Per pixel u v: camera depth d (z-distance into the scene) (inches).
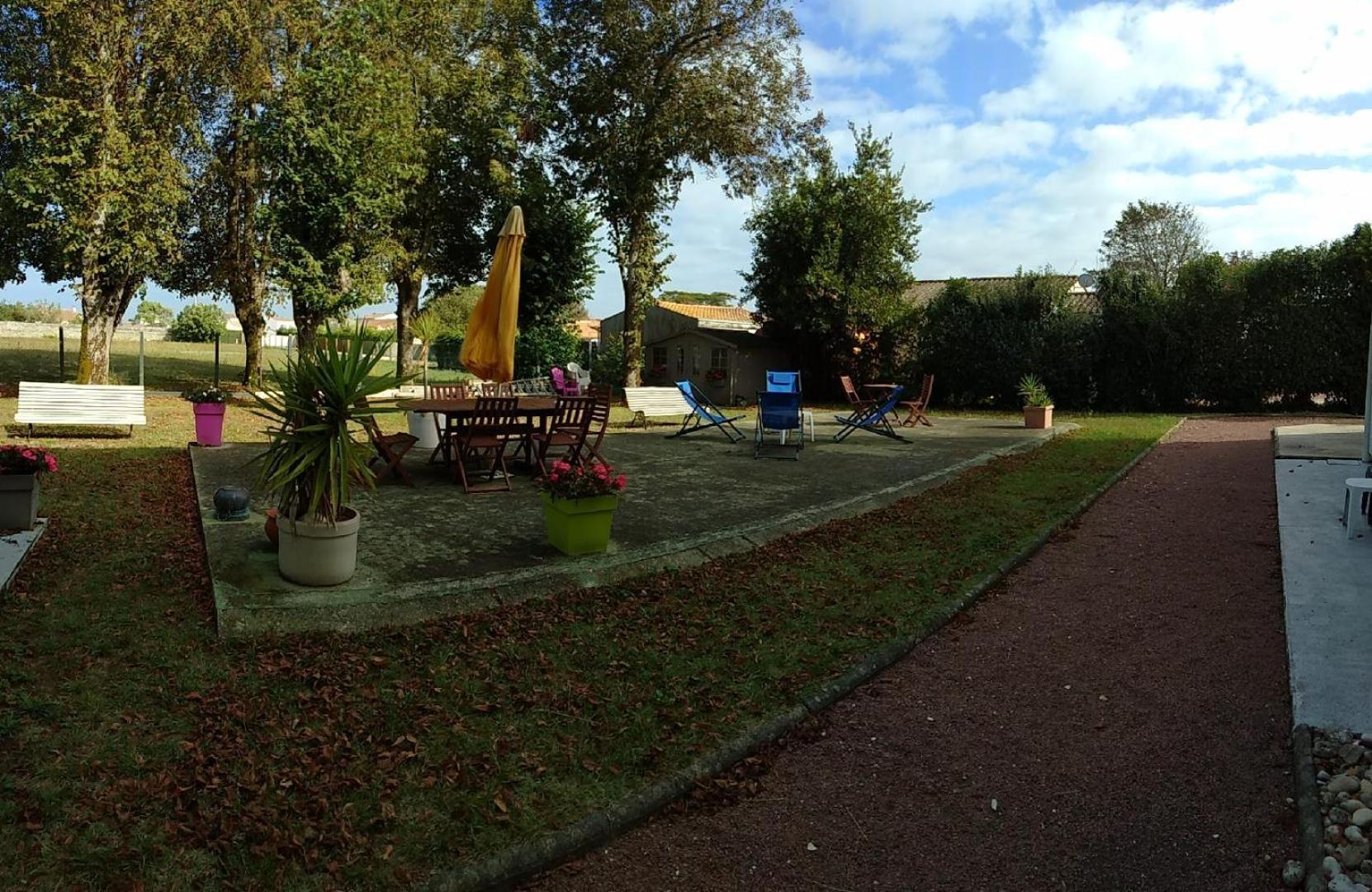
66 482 304.3
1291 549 229.8
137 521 252.4
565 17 917.2
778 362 1131.3
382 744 130.2
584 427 332.2
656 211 998.4
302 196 707.4
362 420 196.5
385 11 827.4
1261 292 783.7
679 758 132.0
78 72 615.2
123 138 615.5
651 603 201.3
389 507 281.6
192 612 178.4
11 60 658.8
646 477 358.9
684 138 943.0
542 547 236.5
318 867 100.8
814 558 243.9
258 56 701.9
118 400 432.1
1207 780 126.6
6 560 196.2
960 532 273.9
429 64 900.0
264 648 162.7
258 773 119.5
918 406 641.6
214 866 99.7
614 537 252.4
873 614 198.2
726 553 246.4
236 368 1142.3
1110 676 166.6
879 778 132.0
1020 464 415.5
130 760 119.6
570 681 156.9
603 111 938.7
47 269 745.0
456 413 300.8
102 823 105.8
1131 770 131.2
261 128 690.2
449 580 203.0
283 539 194.4
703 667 166.1
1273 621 189.5
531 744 133.3
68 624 167.0
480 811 114.2
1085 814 120.0
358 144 713.6
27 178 593.9
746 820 120.6
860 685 165.9
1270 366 776.9
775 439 506.6
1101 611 204.1
